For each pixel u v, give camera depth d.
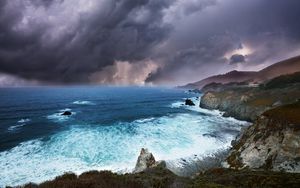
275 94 68.69
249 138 31.84
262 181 16.16
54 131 50.41
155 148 37.12
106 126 56.25
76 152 34.97
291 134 26.88
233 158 30.02
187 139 42.88
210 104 92.00
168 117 71.19
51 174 26.83
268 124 31.02
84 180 12.88
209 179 17.94
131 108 100.38
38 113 82.06
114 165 30.00
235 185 16.09
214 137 44.75
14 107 98.50
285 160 25.34
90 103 123.38
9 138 44.19
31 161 31.06
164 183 14.32
